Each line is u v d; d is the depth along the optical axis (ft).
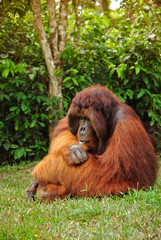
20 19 26.48
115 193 11.93
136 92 26.68
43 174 12.49
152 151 13.14
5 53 25.41
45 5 27.89
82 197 12.10
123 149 11.99
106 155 12.16
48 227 9.87
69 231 9.49
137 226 9.39
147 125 28.02
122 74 23.75
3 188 16.65
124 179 12.15
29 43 26.94
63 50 24.62
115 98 14.16
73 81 24.08
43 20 27.37
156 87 27.37
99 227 9.45
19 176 20.95
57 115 23.99
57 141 13.56
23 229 9.64
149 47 25.00
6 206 12.33
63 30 24.63
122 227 9.34
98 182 11.97
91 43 24.44
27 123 24.07
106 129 12.90
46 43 24.02
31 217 10.72
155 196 11.16
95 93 13.10
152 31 25.80
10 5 25.00
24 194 14.20
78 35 25.20
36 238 9.20
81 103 12.78
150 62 26.27
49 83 24.75
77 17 25.22
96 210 10.66
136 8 28.45
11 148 25.54
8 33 26.50
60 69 24.62
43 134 27.55
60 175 12.26
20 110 25.14
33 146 24.47
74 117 13.34
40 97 24.17
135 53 24.95
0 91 23.79
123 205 10.87
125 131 12.20
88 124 12.92
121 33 28.22
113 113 13.08
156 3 32.12
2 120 25.63
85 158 12.13
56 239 9.09
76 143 12.87
